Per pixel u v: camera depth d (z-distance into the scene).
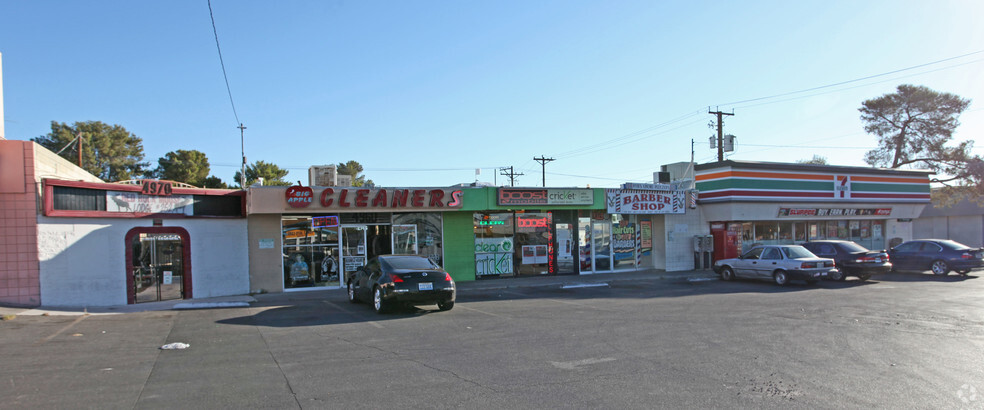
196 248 15.79
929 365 7.18
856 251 19.41
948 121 35.47
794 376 6.68
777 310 12.20
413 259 13.46
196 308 13.83
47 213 12.76
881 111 37.75
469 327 10.42
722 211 24.22
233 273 16.64
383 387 6.32
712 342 8.71
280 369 7.16
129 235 14.40
